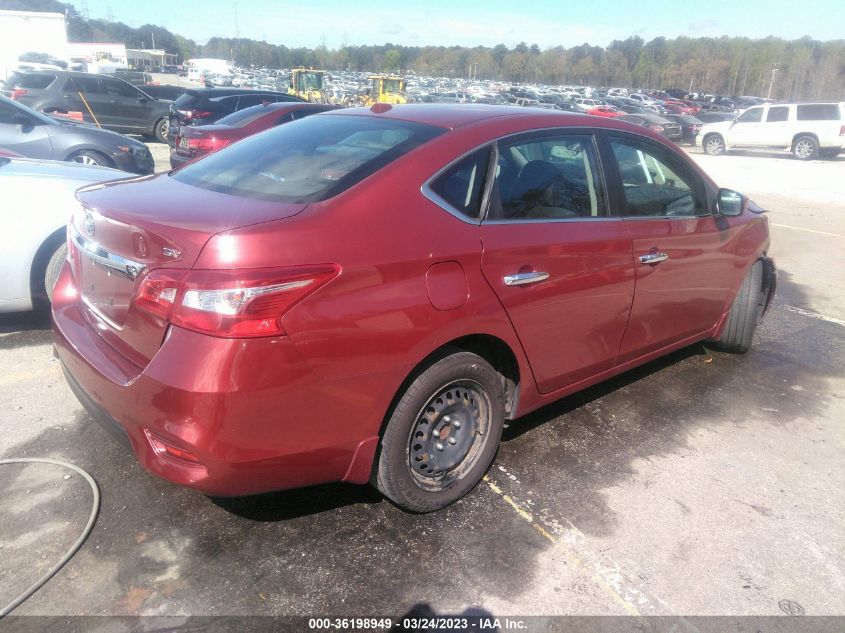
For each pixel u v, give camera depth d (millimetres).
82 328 2680
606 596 2426
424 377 2551
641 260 3371
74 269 2887
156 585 2342
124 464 3018
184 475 2199
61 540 2520
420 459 2711
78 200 2768
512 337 2809
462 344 2775
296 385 2174
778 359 4844
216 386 2057
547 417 3729
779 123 22359
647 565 2596
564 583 2475
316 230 2236
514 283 2729
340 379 2266
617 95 66875
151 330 2232
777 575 2586
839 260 8195
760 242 4410
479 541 2674
